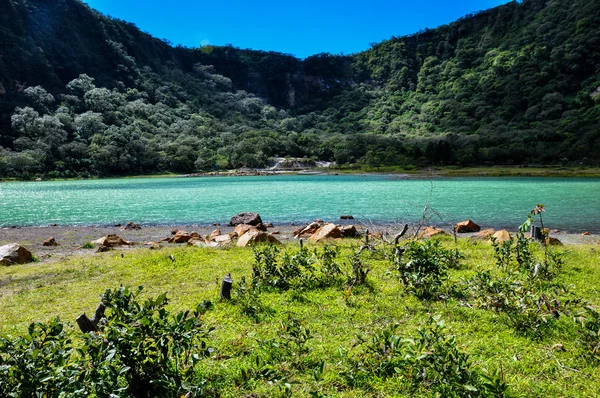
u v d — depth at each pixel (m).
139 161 102.31
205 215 27.86
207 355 4.12
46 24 139.75
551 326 5.83
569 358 4.94
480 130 130.00
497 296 6.46
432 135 139.50
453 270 9.61
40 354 3.32
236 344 5.52
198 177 96.19
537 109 130.38
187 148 112.31
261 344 5.45
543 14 183.00
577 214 25.80
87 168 93.81
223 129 146.62
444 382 3.97
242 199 38.12
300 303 7.30
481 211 27.62
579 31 153.88
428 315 6.49
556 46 157.75
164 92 170.00
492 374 4.45
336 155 120.56
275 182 67.19
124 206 33.31
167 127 137.75
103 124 109.19
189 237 17.86
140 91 159.88
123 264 11.34
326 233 16.45
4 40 115.50
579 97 128.12
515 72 158.88
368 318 6.41
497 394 3.56
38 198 40.62
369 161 112.12
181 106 163.75
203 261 11.54
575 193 39.62
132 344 3.57
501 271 8.96
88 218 26.70
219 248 14.20
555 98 129.25
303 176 90.31
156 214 28.50
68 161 90.19
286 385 4.04
